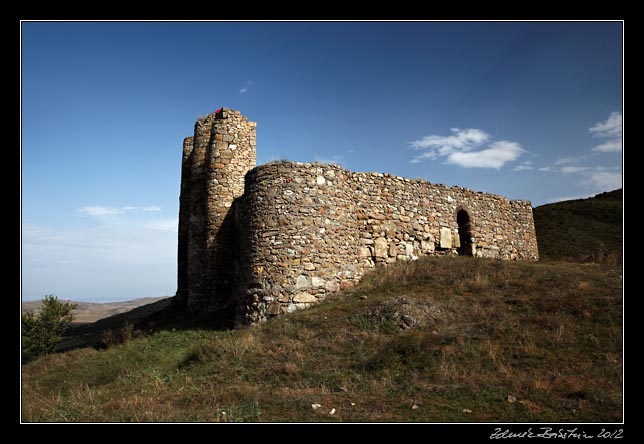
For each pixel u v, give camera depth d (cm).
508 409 699
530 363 870
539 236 3253
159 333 1457
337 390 825
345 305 1278
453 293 1326
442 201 1967
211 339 1269
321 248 1404
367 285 1448
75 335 2358
